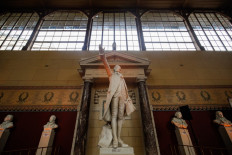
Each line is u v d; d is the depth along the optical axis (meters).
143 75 6.41
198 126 5.89
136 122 5.89
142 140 5.48
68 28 10.55
